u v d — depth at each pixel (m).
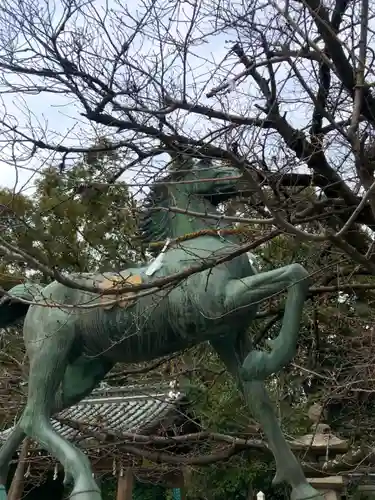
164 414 10.00
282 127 5.39
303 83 5.09
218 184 4.78
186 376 8.61
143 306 4.64
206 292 4.45
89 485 4.18
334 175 5.67
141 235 5.03
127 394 11.89
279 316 7.30
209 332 4.56
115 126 5.62
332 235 4.42
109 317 4.69
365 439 7.54
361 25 4.98
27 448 7.93
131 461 8.23
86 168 6.14
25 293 5.05
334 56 5.18
